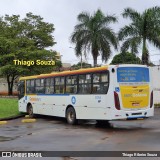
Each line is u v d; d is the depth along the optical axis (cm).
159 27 4150
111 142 1268
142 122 1978
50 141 1330
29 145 1244
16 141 1342
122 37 4241
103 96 1706
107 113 1680
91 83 1798
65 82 2034
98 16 4809
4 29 6956
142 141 1264
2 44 6550
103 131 1603
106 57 4812
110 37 4772
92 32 4819
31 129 1741
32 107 2455
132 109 1684
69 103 1978
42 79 2316
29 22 7156
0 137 1458
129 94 1683
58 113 2105
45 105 2269
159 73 3441
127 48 4212
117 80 1667
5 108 3008
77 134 1519
